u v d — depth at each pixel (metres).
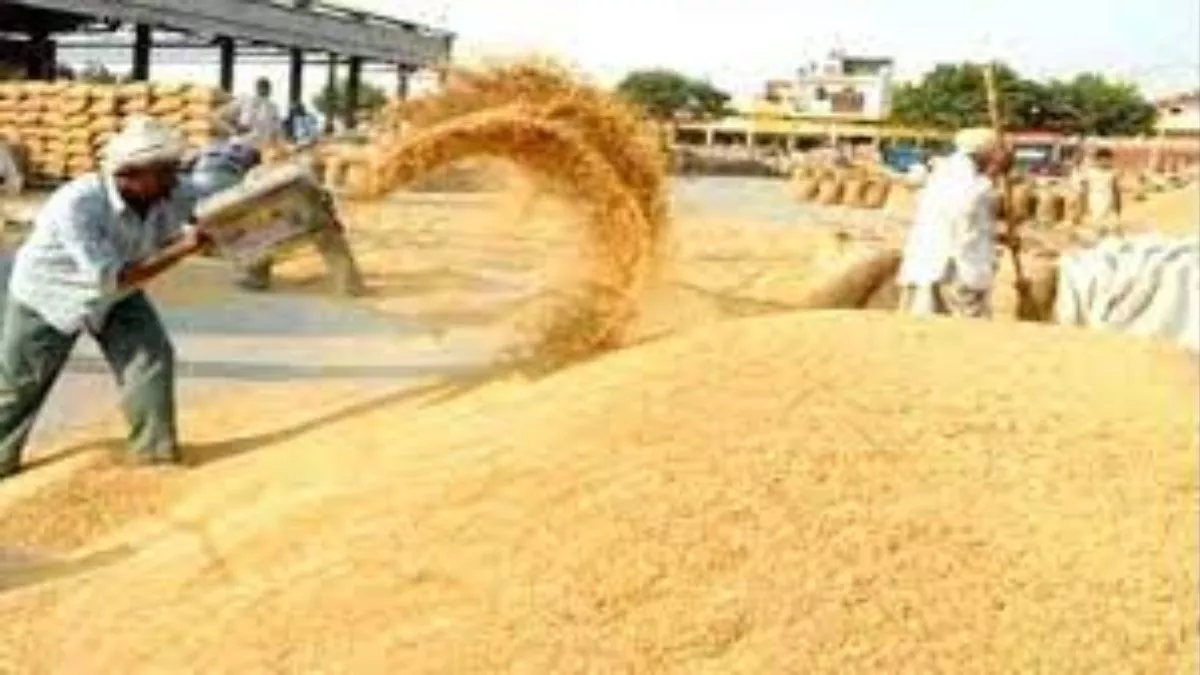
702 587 4.02
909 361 5.24
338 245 12.38
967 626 3.74
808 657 3.70
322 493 5.38
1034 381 5.05
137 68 32.09
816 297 11.35
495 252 14.52
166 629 4.63
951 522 4.16
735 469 4.49
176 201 6.50
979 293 9.86
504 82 6.64
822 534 4.14
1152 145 54.62
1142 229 27.14
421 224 15.64
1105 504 4.23
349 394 8.28
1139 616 3.74
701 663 3.76
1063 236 19.88
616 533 4.29
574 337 6.50
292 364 9.53
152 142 6.27
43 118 22.94
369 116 7.90
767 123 73.25
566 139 6.54
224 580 4.91
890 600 3.86
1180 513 4.18
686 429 4.84
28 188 22.77
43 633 4.84
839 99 94.50
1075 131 63.91
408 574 4.44
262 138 17.86
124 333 6.59
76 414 7.92
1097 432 4.64
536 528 4.45
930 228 9.88
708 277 13.41
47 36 33.34
